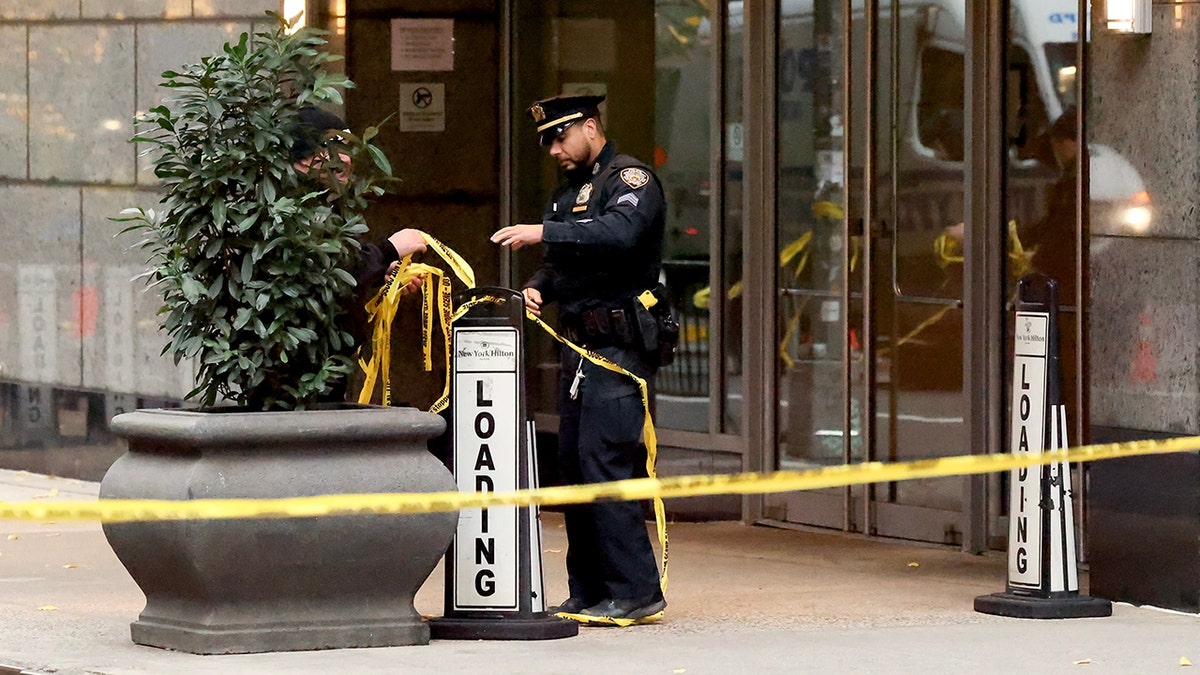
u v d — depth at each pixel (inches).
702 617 644.1
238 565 546.9
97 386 956.6
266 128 567.2
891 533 821.9
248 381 573.3
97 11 940.6
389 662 543.8
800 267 850.1
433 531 564.7
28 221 984.3
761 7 854.5
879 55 814.5
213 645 549.0
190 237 568.1
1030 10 759.7
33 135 978.7
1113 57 656.4
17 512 485.4
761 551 803.4
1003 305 775.7
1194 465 639.1
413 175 923.4
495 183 936.9
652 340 617.6
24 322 991.6
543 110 627.5
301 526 547.8
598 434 616.4
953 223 786.8
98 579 708.7
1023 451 642.2
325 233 575.8
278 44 577.3
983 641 593.3
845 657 564.4
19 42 980.6
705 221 880.3
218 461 543.2
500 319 589.3
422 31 918.4
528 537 592.1
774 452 864.3
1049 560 641.0
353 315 594.9
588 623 619.5
